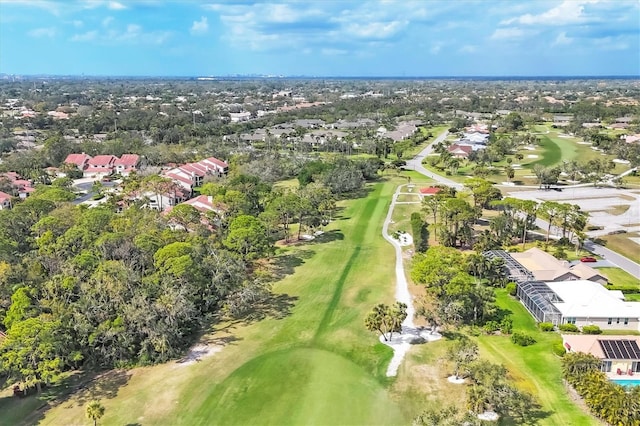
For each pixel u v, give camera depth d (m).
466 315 65.12
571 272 74.19
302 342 60.16
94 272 60.91
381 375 53.06
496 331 62.09
